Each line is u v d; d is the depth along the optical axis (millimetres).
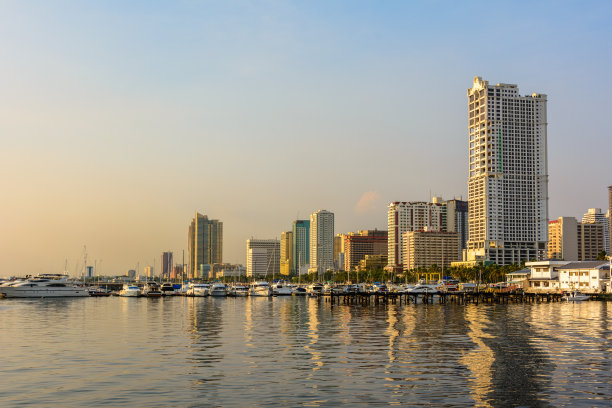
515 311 144125
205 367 61062
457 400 47438
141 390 50875
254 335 89750
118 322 115250
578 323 108125
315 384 53000
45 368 60719
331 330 96938
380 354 69562
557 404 46281
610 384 52969
